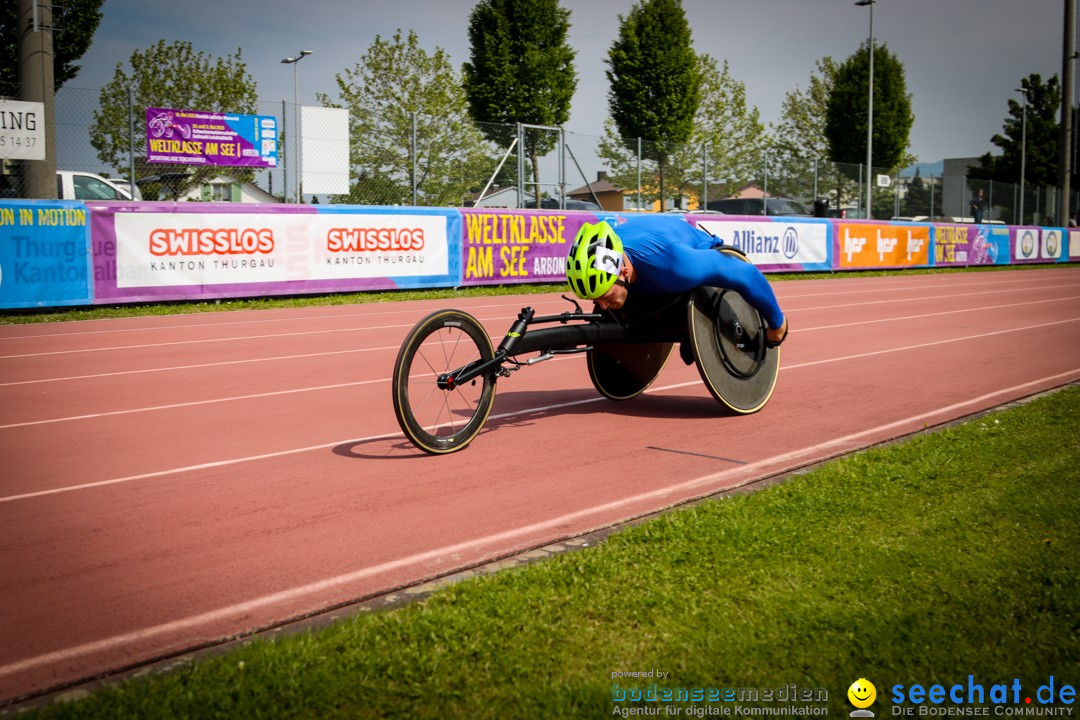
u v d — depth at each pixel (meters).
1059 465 4.75
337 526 4.13
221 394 7.41
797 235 22.98
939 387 7.60
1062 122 33.78
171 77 23.31
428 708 2.47
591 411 6.66
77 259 12.99
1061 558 3.45
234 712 2.45
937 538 3.69
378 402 7.05
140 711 2.45
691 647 2.79
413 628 2.92
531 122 37.25
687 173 22.28
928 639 2.84
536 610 3.05
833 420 6.30
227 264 14.34
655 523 3.91
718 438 5.78
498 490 4.67
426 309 14.18
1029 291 19.28
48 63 14.03
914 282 21.95
